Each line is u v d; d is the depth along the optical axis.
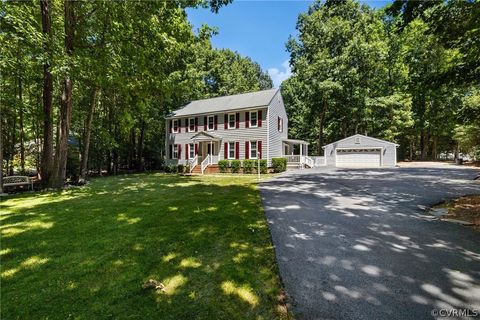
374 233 4.76
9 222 5.68
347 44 27.58
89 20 11.86
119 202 7.81
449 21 6.08
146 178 16.67
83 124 18.53
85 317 2.48
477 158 23.89
